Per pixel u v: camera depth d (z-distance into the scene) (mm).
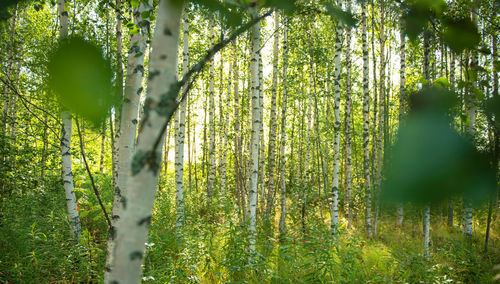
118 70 622
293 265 4996
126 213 904
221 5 800
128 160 3186
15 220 5344
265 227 7535
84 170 8180
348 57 10555
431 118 467
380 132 8773
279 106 14414
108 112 604
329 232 5637
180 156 8477
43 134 7301
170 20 941
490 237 8656
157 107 917
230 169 14320
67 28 4816
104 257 4688
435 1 678
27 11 10133
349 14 693
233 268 4668
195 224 7062
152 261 5098
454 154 438
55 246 4516
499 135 493
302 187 10828
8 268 4156
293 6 746
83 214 3986
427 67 6320
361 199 12430
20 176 6473
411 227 9469
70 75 557
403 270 5414
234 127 9242
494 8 691
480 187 436
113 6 4258
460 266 5984
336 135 8523
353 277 4820
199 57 9969
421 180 431
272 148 9898
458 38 697
